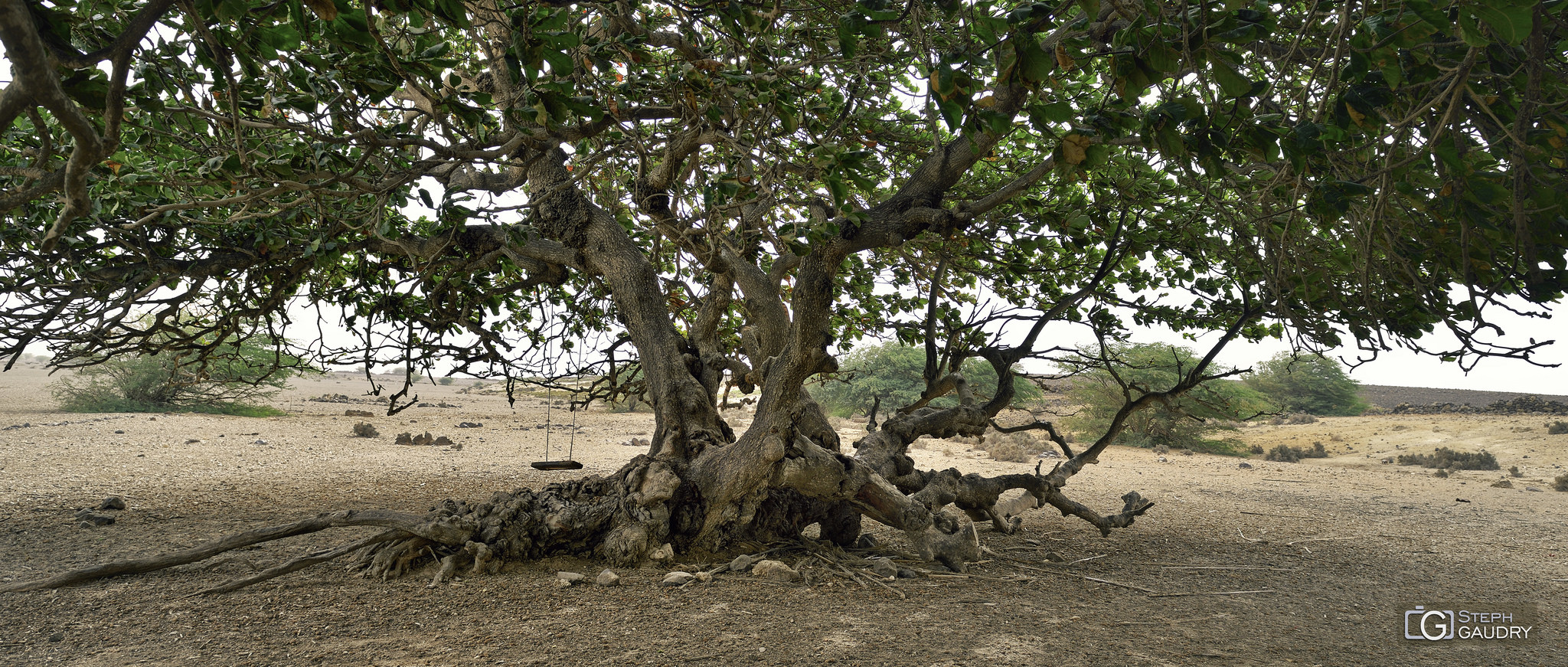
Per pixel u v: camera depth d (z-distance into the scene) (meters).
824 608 5.03
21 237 6.14
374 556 5.83
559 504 6.19
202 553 5.73
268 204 5.63
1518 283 3.72
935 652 4.21
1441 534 9.23
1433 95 3.21
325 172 4.21
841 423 30.19
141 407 24.12
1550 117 3.03
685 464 6.44
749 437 6.02
